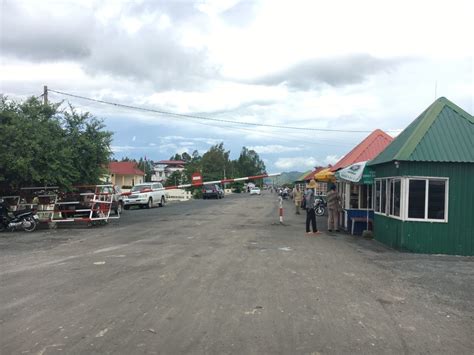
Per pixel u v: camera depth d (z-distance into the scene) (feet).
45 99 81.92
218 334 18.71
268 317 21.04
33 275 30.35
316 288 26.84
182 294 25.03
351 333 19.07
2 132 60.29
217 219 77.36
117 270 31.91
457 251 42.22
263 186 487.61
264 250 41.68
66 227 64.23
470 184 42.39
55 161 63.05
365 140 73.61
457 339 18.61
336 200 60.85
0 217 59.00
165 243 46.34
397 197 44.42
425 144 42.65
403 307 23.13
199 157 321.11
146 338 18.24
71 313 21.56
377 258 38.34
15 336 18.47
